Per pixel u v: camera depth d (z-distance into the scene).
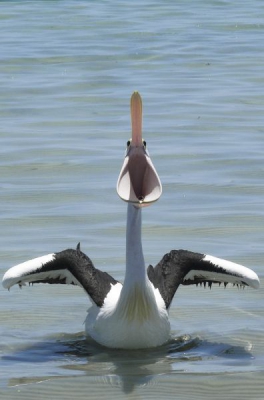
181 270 11.14
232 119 22.44
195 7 43.31
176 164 18.39
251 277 10.86
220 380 10.12
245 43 33.84
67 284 11.99
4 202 16.08
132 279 10.38
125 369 10.38
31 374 10.31
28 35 35.31
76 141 20.27
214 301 12.33
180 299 12.40
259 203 16.00
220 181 17.27
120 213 15.52
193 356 10.74
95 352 10.83
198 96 25.17
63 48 32.50
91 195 16.47
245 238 14.38
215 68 29.39
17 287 12.77
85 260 11.17
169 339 11.10
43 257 11.04
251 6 43.44
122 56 31.30
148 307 10.50
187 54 31.77
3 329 11.55
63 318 11.84
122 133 21.08
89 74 28.27
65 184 17.12
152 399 9.78
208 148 19.59
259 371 10.34
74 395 9.88
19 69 29.09
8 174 17.77
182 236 14.51
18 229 14.77
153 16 40.41
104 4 44.47
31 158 18.84
